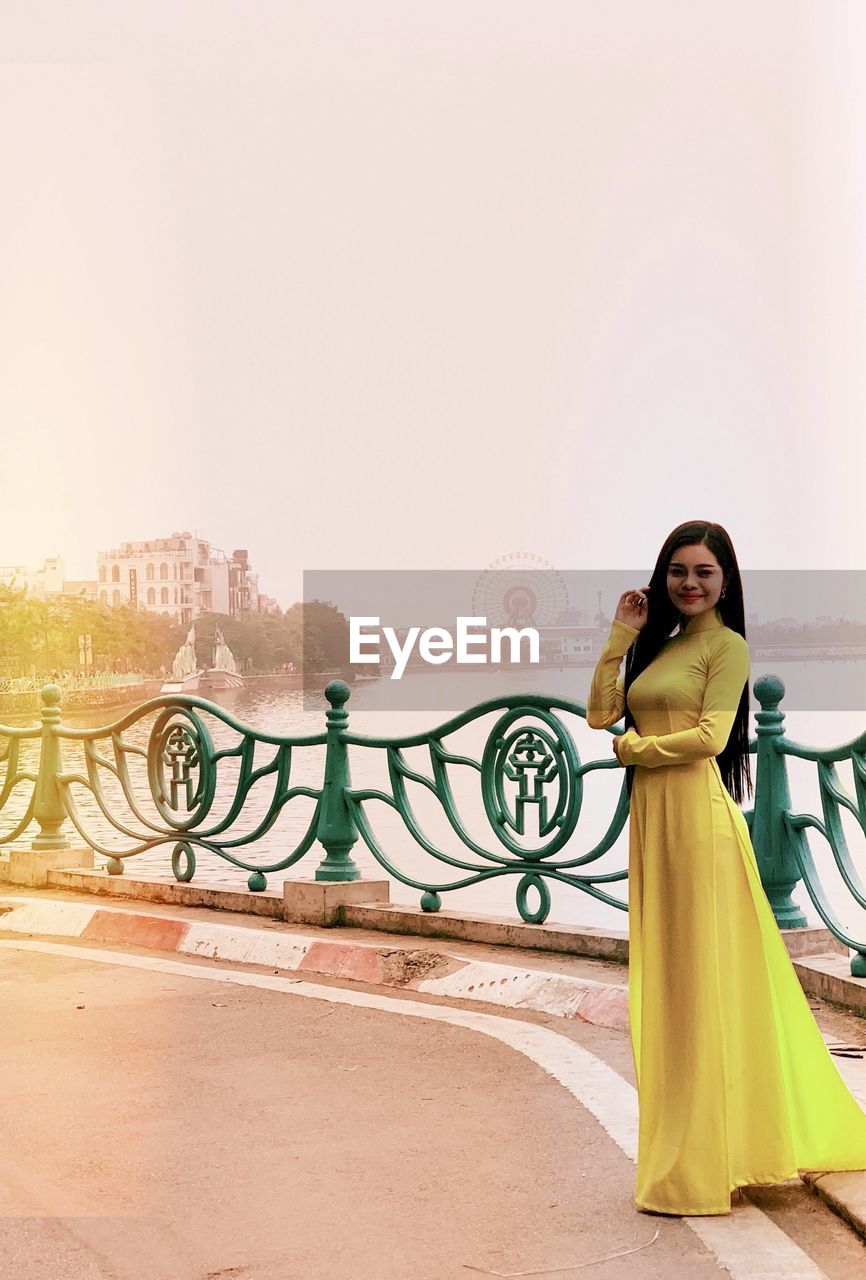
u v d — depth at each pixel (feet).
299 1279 11.43
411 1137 15.16
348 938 25.32
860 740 19.15
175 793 30.48
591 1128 15.42
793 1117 13.30
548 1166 14.21
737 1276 11.42
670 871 13.16
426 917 25.41
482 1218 12.79
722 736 13.04
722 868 13.15
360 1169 14.15
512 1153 14.62
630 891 13.78
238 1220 12.76
